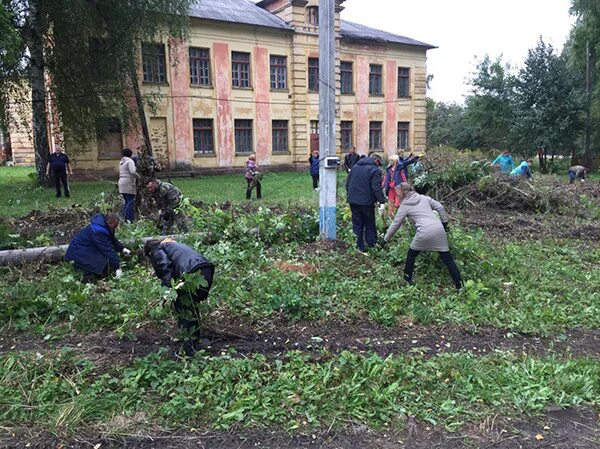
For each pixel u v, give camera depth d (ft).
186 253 15.07
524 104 109.29
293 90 100.53
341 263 24.00
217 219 28.40
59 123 66.59
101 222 21.95
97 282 21.22
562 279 23.31
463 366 13.98
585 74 107.86
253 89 95.96
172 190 28.68
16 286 19.10
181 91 87.92
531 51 108.68
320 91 27.37
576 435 11.28
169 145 87.61
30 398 12.18
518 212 41.37
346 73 107.04
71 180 79.00
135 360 13.96
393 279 21.57
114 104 66.54
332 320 17.63
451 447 10.82
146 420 11.57
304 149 102.89
